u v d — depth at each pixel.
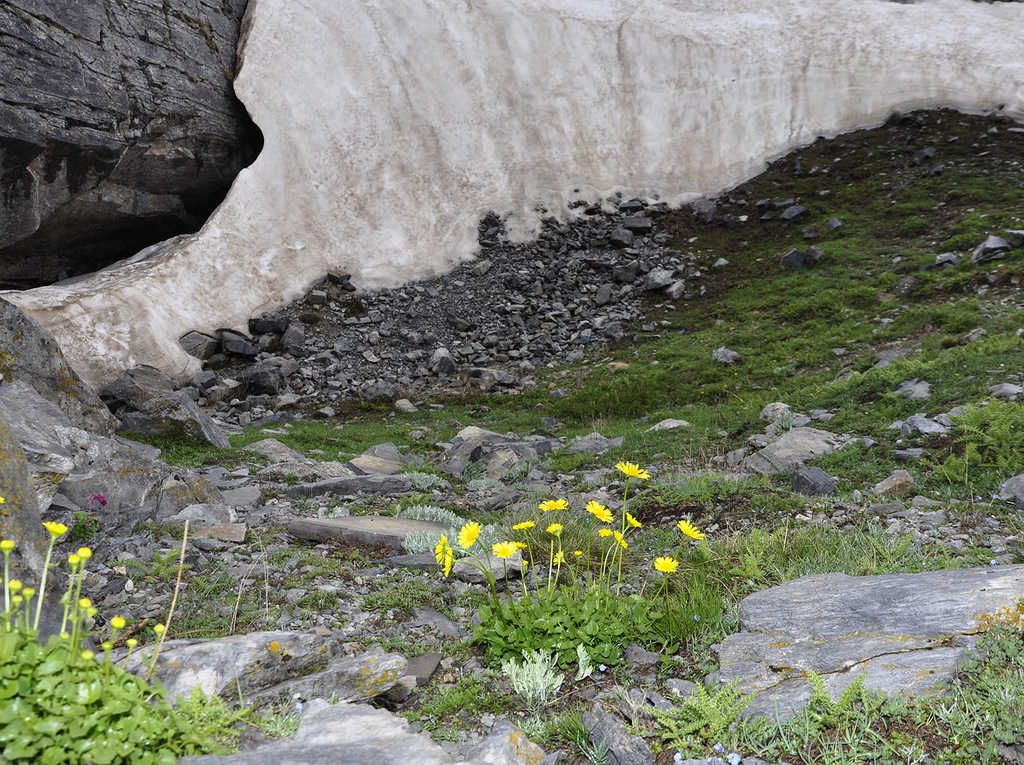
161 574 6.23
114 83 25.55
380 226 32.75
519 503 10.32
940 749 3.22
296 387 24.61
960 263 23.52
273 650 3.96
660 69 38.16
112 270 27.33
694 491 9.15
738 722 3.66
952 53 37.38
